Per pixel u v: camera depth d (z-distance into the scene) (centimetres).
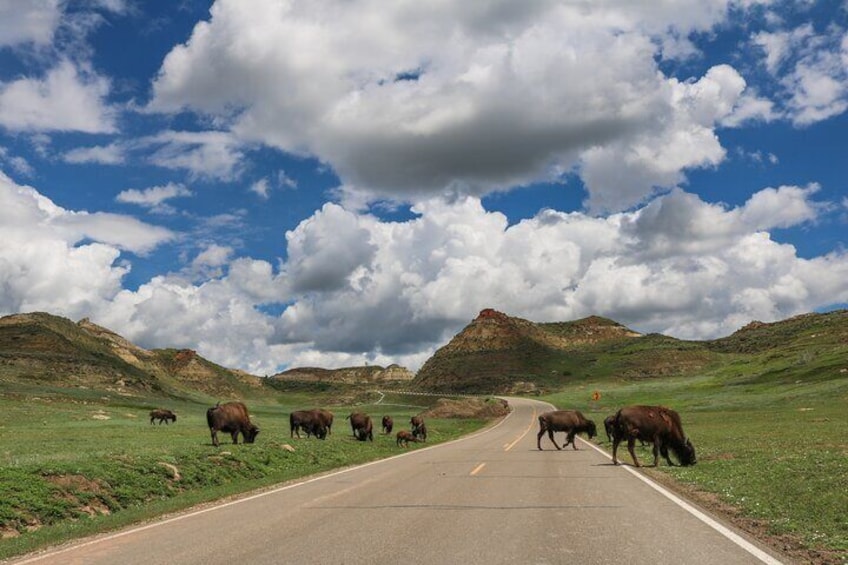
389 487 1466
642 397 11112
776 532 897
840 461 1580
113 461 1648
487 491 1349
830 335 16212
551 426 2848
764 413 5409
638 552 762
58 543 983
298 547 821
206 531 974
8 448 2758
